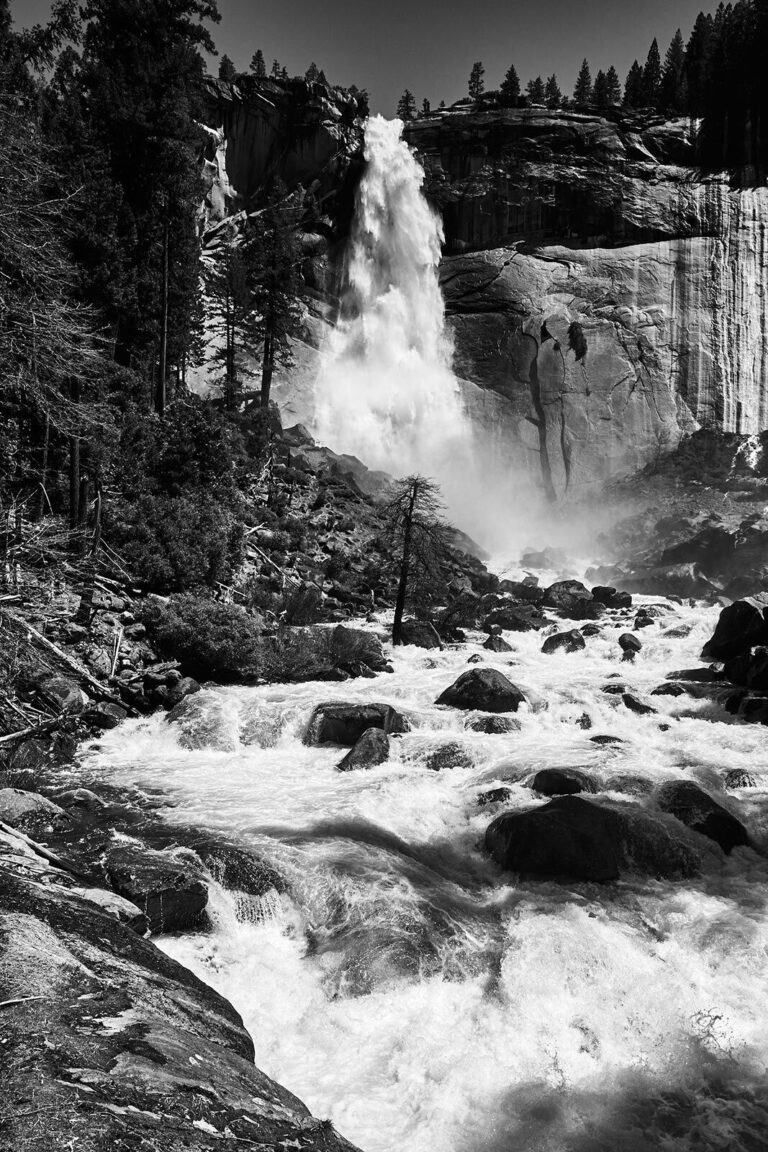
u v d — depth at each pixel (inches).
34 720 548.1
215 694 701.9
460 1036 286.0
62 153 1205.1
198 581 937.5
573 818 411.8
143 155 1462.8
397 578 1112.8
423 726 652.1
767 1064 272.8
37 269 580.7
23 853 295.7
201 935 339.0
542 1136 237.6
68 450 844.0
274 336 1857.8
